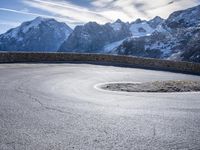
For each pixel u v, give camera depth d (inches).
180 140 253.8
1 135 252.7
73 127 286.5
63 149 224.1
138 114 353.4
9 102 401.1
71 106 391.5
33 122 300.0
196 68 1256.8
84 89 593.0
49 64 1177.4
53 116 329.7
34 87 570.6
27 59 1250.0
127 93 555.8
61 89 569.6
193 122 319.6
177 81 749.3
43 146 229.1
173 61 1344.7
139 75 994.1
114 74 976.3
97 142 242.7
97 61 1440.7
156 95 536.4
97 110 371.2
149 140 251.8
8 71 853.8
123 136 261.4
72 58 1395.2
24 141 239.5
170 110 384.2
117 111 368.8
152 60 1390.3
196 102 458.3
